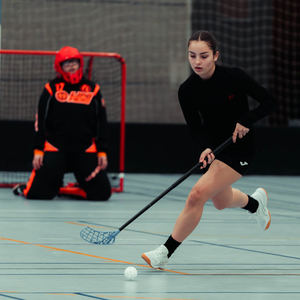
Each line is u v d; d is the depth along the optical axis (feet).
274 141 122.52
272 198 86.43
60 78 77.77
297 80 126.11
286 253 45.55
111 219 61.87
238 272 38.83
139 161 119.75
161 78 125.08
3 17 119.44
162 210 70.54
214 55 39.50
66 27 121.90
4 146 114.11
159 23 124.57
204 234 53.72
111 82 121.39
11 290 32.78
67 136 77.30
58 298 31.24
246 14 125.08
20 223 57.77
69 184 83.82
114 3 123.24
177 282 35.76
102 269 38.73
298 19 125.70
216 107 40.32
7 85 118.01
